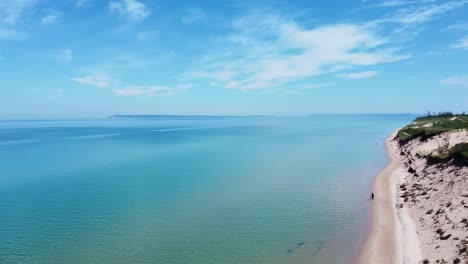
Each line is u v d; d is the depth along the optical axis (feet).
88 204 149.28
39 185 188.24
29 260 95.91
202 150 346.95
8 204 150.71
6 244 106.63
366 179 189.47
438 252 86.22
